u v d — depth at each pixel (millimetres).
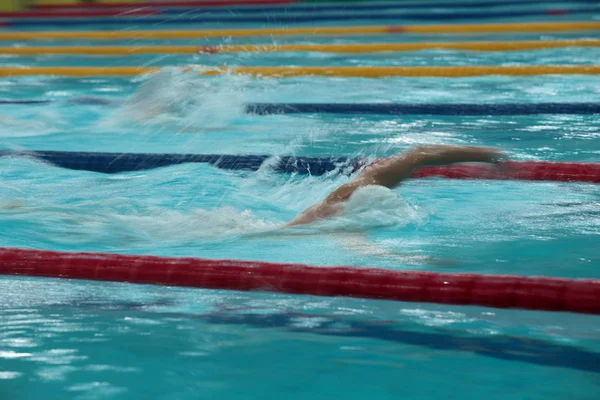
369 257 3730
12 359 2686
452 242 3955
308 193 5070
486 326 2965
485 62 11406
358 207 4328
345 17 17453
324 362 2660
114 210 4621
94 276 3514
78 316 3088
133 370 2605
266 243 3979
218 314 3113
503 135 6809
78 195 4965
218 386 2488
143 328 2967
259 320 3047
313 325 2990
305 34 15445
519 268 3568
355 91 9258
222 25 17156
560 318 3029
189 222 4383
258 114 7977
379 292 3260
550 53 12086
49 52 14141
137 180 5395
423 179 5371
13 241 4031
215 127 7344
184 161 5910
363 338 2871
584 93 8695
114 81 10672
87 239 4105
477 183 5270
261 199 4926
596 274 3467
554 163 5441
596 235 4066
